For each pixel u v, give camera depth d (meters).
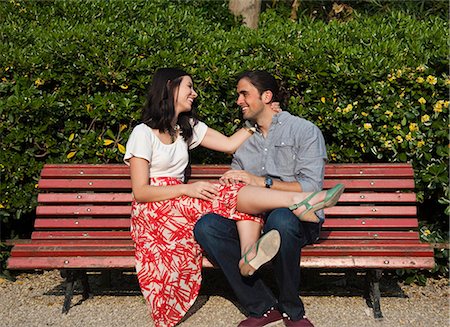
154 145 4.37
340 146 5.08
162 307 4.16
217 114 5.02
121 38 5.12
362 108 4.91
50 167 4.78
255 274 4.12
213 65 4.99
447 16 7.87
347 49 5.05
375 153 4.96
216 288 4.93
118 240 4.55
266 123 4.46
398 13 6.44
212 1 7.31
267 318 4.12
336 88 4.93
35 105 4.86
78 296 4.78
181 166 4.50
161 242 4.22
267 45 5.11
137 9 6.34
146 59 4.99
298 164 4.30
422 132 4.86
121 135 5.08
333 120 4.92
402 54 5.07
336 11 8.21
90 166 4.78
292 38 5.65
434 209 5.35
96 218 4.71
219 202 4.14
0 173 5.04
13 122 5.00
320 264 4.24
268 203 4.00
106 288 4.93
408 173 4.71
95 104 4.93
